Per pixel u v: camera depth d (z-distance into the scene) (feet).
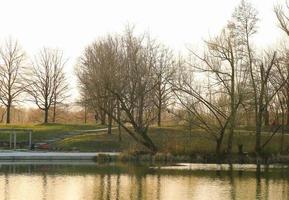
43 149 269.44
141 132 239.91
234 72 233.14
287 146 243.81
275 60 244.83
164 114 327.47
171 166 208.64
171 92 255.50
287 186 154.81
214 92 237.25
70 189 146.51
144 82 244.01
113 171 187.93
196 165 214.07
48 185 153.07
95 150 265.13
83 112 437.17
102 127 330.95
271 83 251.39
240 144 234.99
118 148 270.67
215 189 148.77
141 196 137.18
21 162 218.59
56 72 354.95
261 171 193.16
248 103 238.48
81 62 307.99
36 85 352.28
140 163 219.41
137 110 247.50
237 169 200.34
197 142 241.14
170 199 133.39
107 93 241.96
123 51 247.70
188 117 240.94
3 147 278.46
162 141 252.21
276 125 269.03
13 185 152.46
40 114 455.63
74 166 203.92
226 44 233.35
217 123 247.91
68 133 309.63
